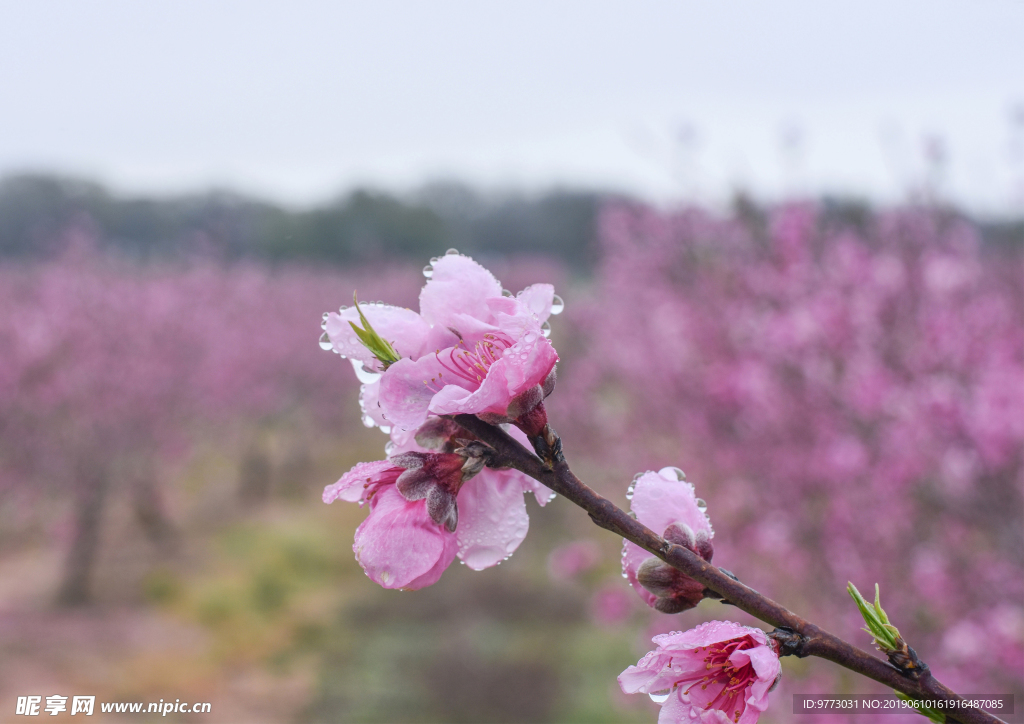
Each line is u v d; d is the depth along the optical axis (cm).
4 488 1252
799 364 550
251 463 2072
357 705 1002
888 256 542
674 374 715
